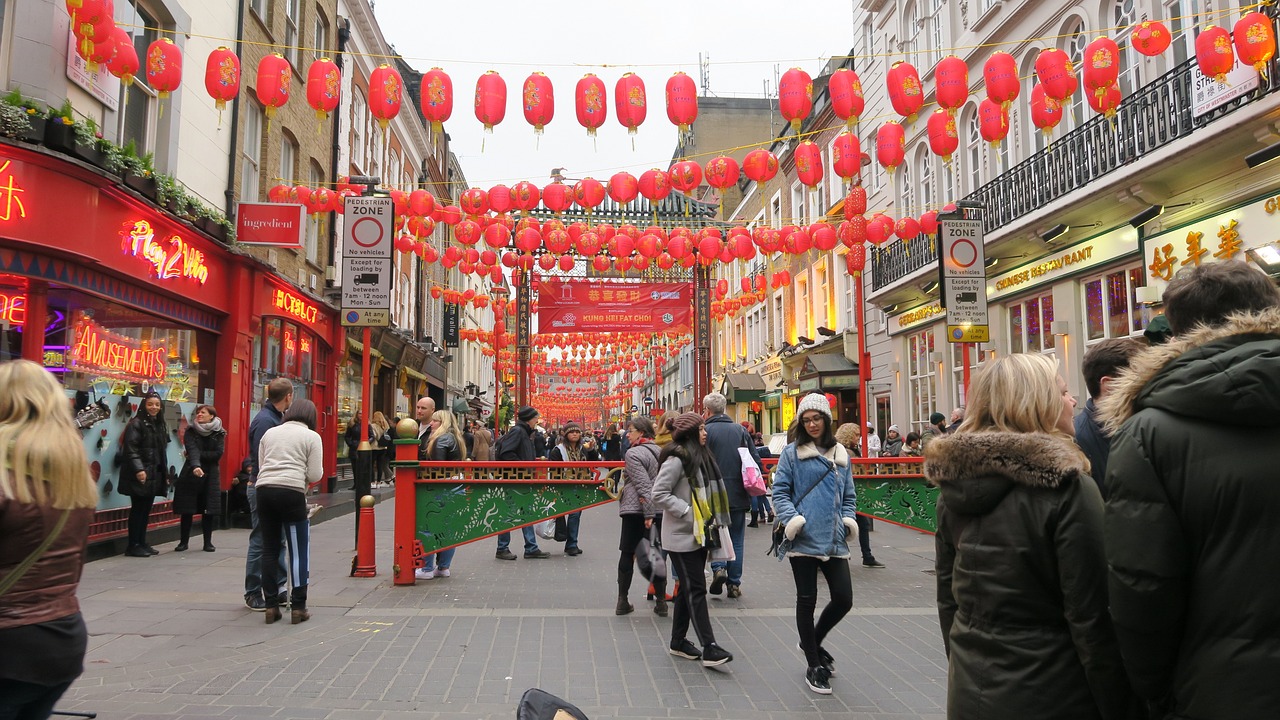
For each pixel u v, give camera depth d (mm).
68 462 2420
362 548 7965
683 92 8125
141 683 4508
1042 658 2049
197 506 9375
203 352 11570
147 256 9430
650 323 21328
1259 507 1612
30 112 7520
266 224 11898
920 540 11641
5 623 2248
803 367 23844
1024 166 13359
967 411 2459
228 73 7684
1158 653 1742
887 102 20125
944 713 4160
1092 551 2002
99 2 6758
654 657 5188
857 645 5551
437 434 8617
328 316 17062
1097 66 7484
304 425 6148
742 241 13953
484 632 5793
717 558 5012
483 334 26516
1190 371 1713
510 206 11266
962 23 16438
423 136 27969
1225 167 9703
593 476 7695
